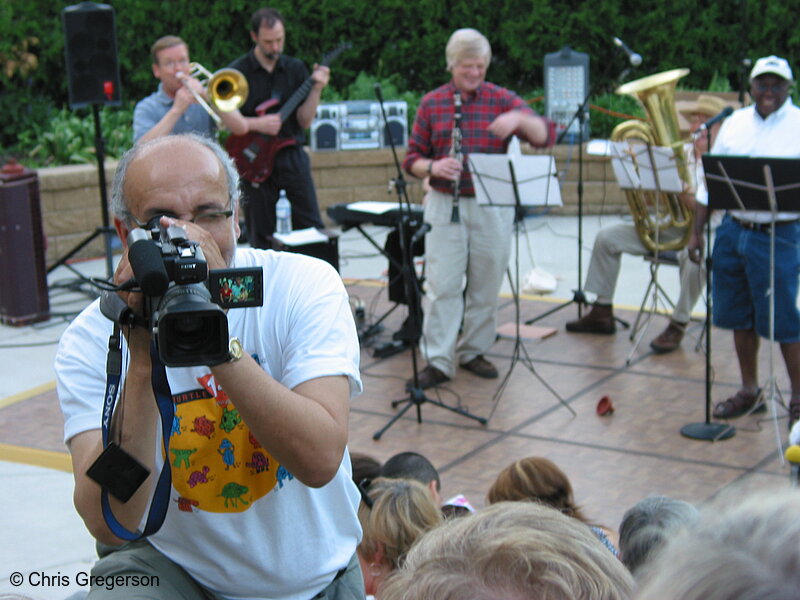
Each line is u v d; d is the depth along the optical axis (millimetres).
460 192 5863
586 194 10305
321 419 1628
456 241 5906
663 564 706
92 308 1854
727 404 5527
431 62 11273
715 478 4812
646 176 6230
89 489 1670
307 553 1875
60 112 10945
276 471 1813
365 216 6500
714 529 695
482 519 1140
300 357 1761
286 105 7031
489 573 1038
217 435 1791
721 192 4879
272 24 6887
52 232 8969
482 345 6176
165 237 1485
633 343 6715
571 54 9977
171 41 6797
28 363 6461
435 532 1147
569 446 5203
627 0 11164
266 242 7195
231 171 1836
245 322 1815
